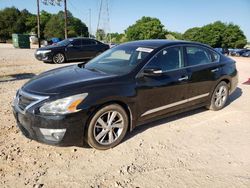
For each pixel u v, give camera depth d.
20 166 3.59
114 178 3.41
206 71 5.42
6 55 18.59
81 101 3.68
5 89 7.47
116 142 4.18
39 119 3.61
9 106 5.88
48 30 83.25
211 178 3.47
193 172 3.59
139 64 4.42
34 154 3.89
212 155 4.05
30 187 3.19
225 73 5.87
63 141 3.68
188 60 5.14
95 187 3.23
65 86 3.80
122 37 94.94
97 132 3.98
